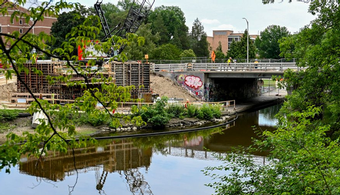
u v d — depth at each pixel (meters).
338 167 10.41
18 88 43.44
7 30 86.56
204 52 121.12
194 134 37.72
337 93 18.22
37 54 8.60
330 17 17.94
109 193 20.50
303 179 10.30
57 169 24.77
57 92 42.06
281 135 11.57
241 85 71.69
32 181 22.22
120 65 46.97
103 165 26.02
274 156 12.16
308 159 10.21
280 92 88.19
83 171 24.45
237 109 56.03
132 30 56.41
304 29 18.78
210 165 26.16
